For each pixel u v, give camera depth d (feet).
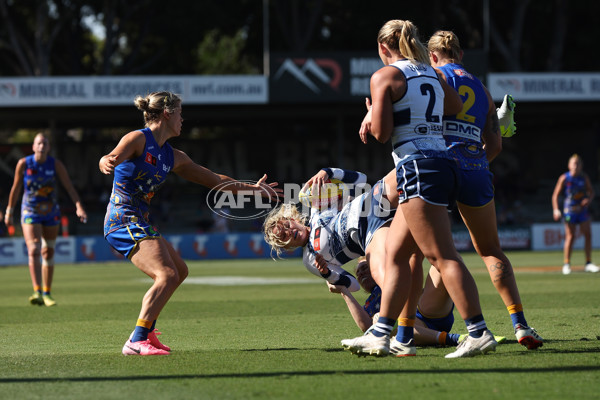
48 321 95.76
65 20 405.18
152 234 64.80
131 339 63.72
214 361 58.90
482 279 160.45
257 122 409.90
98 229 372.58
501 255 62.18
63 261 299.17
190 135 492.54
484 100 61.46
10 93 304.71
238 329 82.99
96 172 401.29
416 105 55.47
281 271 214.69
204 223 371.15
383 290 57.57
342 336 75.31
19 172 121.60
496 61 446.60
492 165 419.74
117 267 260.83
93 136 453.17
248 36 450.30
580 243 325.42
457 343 65.21
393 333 71.46
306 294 132.26
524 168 417.08
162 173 65.98
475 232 61.52
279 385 48.39
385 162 416.26
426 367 54.13
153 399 44.75
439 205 55.16
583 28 439.63
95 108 353.72
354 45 426.92
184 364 57.67
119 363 58.75
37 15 398.42
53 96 306.14
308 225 67.62
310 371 53.52
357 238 64.59
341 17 431.02
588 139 409.08
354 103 340.59
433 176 54.90
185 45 435.12
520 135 417.69
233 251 306.76
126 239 64.54
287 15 414.00
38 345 72.33
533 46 448.24
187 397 45.11
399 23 57.93
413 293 59.36
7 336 80.18
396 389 46.57
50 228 122.52
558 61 421.59
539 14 433.07
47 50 405.39
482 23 425.28
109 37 410.31
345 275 65.31
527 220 392.27
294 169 416.46
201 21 418.72
